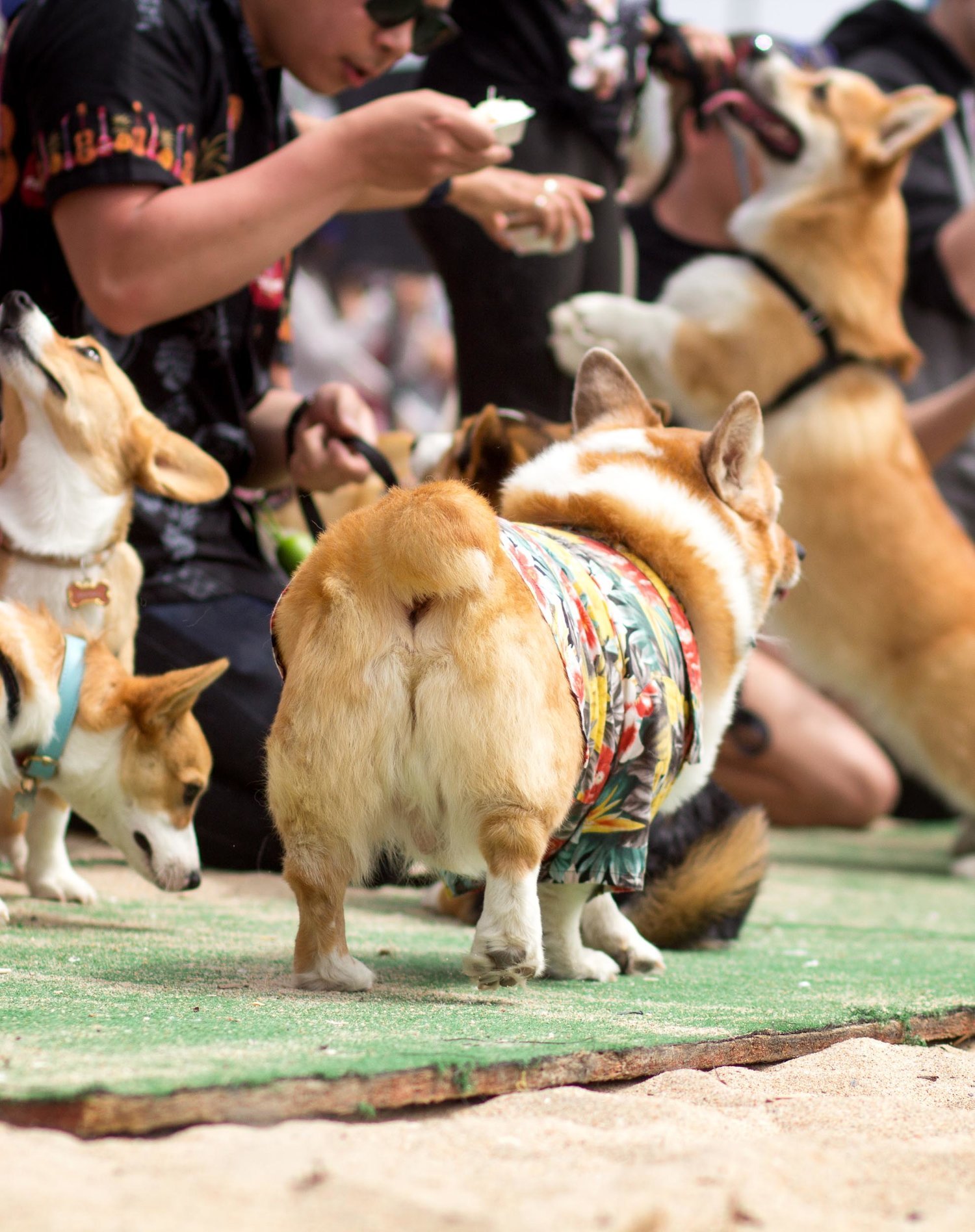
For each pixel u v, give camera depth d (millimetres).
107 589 3975
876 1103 2312
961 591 7496
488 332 7012
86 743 3711
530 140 6840
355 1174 1686
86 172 4531
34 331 3773
